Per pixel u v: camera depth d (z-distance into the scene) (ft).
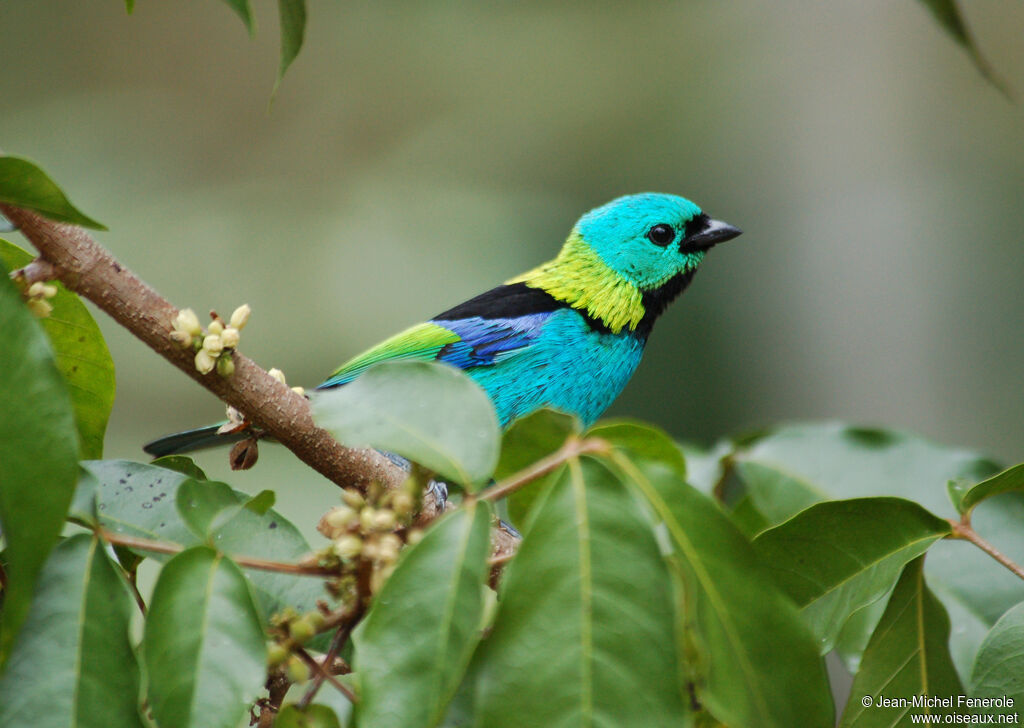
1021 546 19.74
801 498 22.15
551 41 66.03
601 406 35.55
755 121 64.28
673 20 65.00
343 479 16.87
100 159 67.56
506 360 33.60
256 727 14.05
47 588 11.85
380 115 69.00
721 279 62.39
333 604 13.97
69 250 15.20
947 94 60.80
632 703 10.60
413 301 63.62
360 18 66.13
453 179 67.82
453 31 65.92
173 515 14.79
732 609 11.30
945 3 11.47
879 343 59.26
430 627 10.82
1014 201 59.36
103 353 16.80
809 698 11.21
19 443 10.91
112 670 11.64
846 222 61.21
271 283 65.31
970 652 18.90
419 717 10.56
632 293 34.63
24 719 11.32
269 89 69.92
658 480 11.48
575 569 10.91
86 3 68.64
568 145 67.46
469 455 11.61
